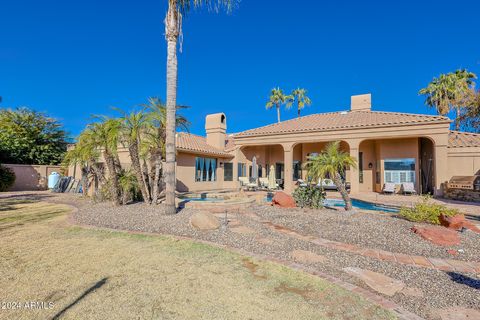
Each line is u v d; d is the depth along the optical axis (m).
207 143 29.08
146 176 15.12
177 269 5.60
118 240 7.72
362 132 22.55
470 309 4.31
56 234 8.38
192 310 4.04
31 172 28.38
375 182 25.12
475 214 12.27
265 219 11.09
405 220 10.59
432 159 22.78
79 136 14.65
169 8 10.96
